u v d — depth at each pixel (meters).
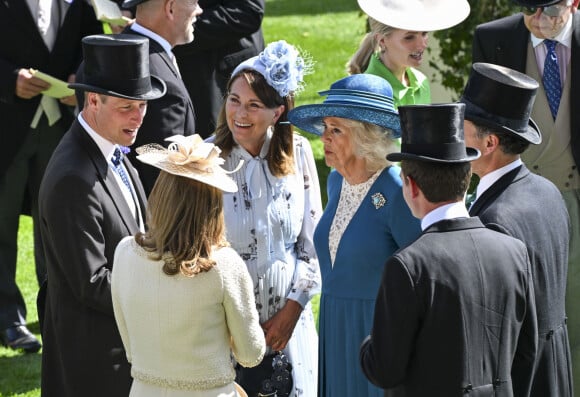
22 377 18.83
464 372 10.21
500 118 11.86
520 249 10.79
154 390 11.28
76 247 12.57
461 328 10.17
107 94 12.91
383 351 10.26
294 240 14.72
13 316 20.30
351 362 13.12
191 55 21.08
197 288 11.01
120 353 13.09
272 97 14.04
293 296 14.48
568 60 16.58
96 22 21.20
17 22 20.14
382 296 10.27
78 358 13.05
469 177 10.57
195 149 11.09
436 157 10.38
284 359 14.49
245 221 14.17
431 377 10.25
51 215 12.64
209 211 11.06
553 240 11.85
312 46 48.84
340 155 13.00
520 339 11.02
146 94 13.36
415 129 10.49
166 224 11.00
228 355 11.55
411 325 10.14
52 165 12.94
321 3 60.34
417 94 18.56
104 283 12.62
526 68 16.86
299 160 14.88
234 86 14.10
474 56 17.58
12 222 20.69
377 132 12.83
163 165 10.99
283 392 14.48
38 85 20.03
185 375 11.18
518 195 11.81
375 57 17.73
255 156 14.44
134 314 11.24
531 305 10.82
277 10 58.72
